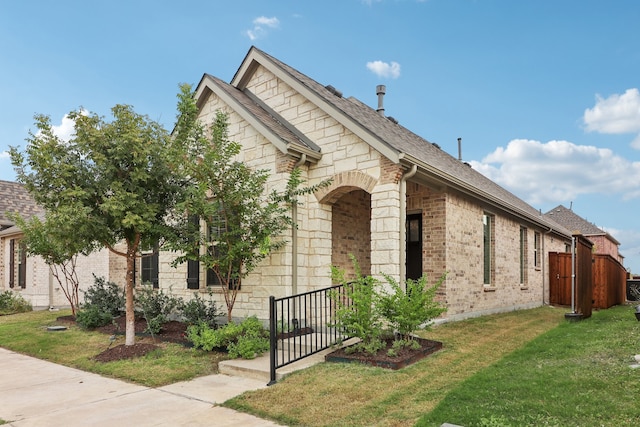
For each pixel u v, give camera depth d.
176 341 8.22
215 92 10.04
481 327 9.03
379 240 8.07
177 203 7.95
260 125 9.05
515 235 13.81
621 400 4.22
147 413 4.89
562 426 3.72
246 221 7.88
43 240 11.06
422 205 9.98
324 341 7.76
